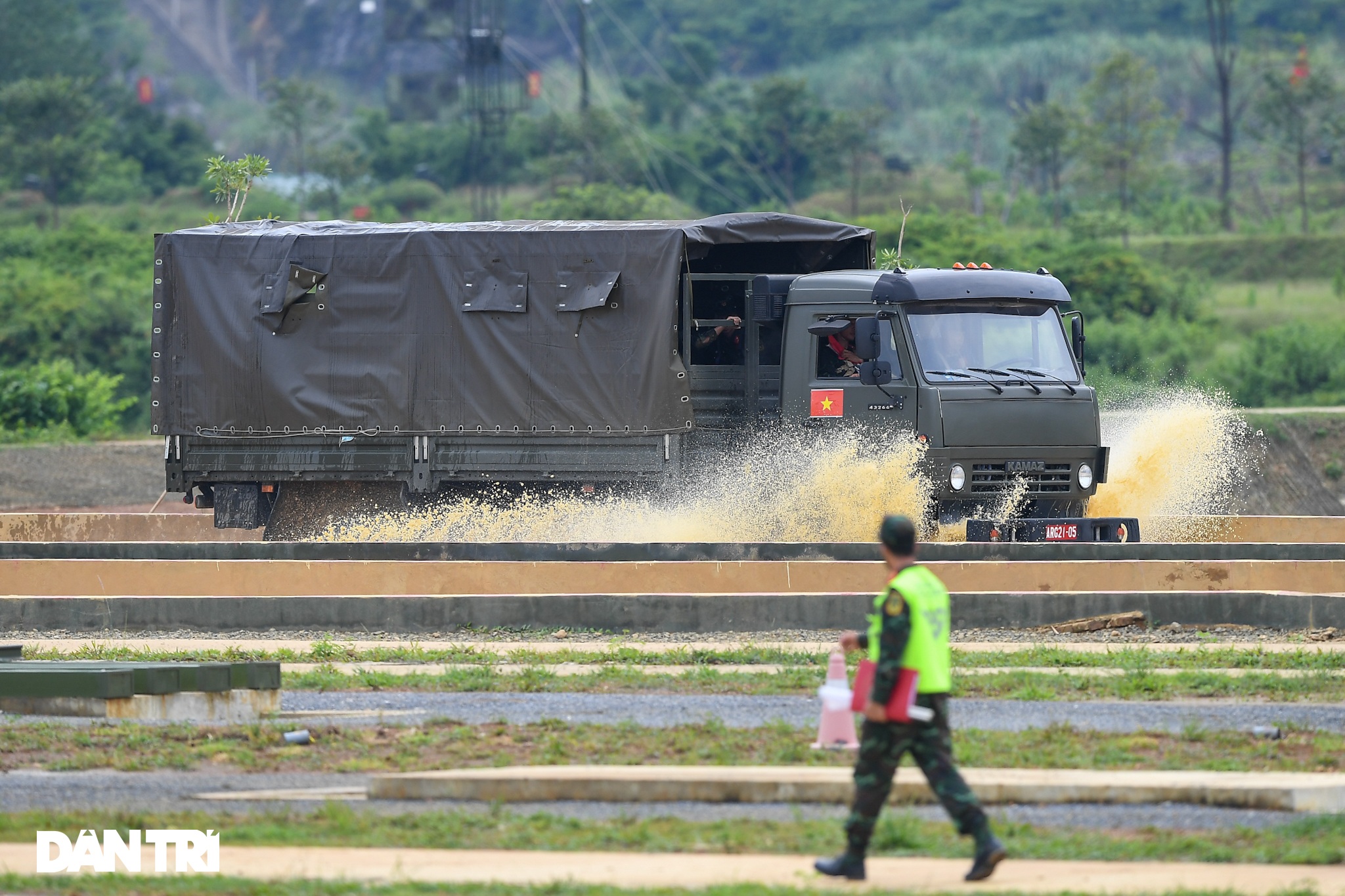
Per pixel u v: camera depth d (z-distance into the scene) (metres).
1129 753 37.44
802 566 63.91
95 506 132.62
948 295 73.00
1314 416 148.12
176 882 27.58
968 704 44.50
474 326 77.38
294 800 34.88
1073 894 26.44
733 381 76.62
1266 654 52.75
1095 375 196.12
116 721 43.59
